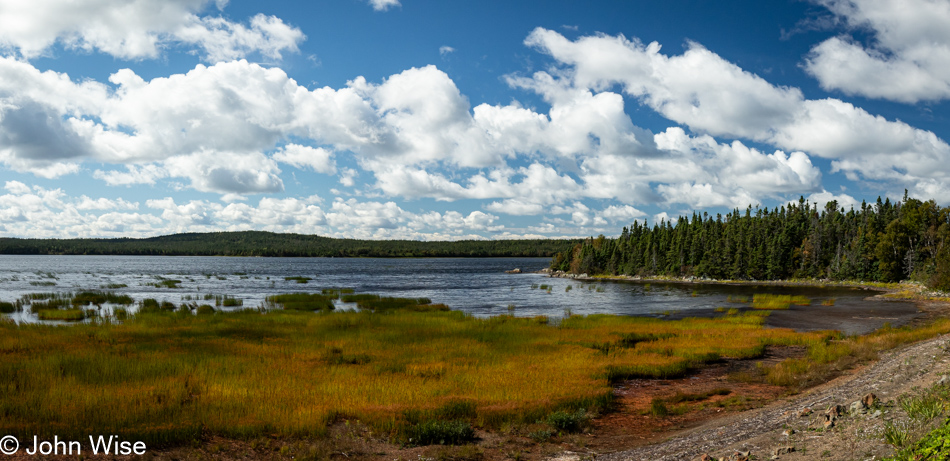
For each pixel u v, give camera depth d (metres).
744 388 19.84
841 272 106.81
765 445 11.08
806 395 17.55
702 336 31.97
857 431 10.58
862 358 23.27
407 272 145.62
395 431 13.70
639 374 22.03
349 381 18.61
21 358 20.91
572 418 14.92
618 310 51.56
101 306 47.16
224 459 11.47
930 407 10.63
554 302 60.59
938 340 24.88
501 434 14.23
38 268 147.12
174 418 13.66
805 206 156.25
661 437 13.96
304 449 12.25
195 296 60.41
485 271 163.38
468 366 22.08
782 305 54.41
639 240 154.62
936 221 96.62
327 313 41.88
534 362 23.25
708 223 142.62
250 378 18.66
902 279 96.81
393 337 29.61
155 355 22.36
